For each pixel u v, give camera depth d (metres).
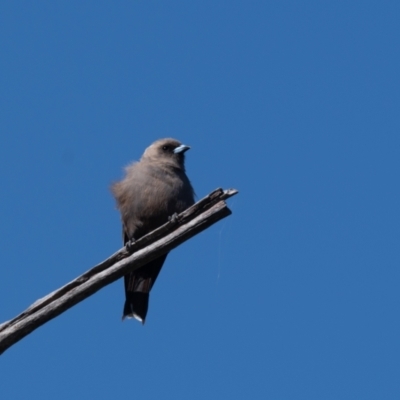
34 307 8.02
